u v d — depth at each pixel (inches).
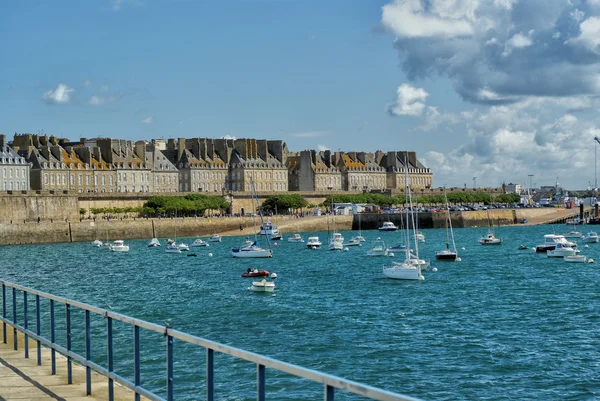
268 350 2407.7
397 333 2687.0
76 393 1015.0
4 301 1385.3
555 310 3245.6
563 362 2242.9
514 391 1946.4
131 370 1781.5
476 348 2428.6
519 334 2674.7
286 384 1814.7
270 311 3206.2
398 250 6835.6
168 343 781.3
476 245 7844.5
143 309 3299.7
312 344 2490.2
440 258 6008.9
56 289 4128.9
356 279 4571.9
